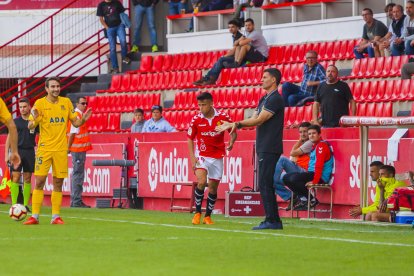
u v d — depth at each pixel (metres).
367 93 45.47
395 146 32.75
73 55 68.75
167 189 43.09
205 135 31.75
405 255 21.39
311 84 45.72
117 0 63.22
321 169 34.97
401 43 46.53
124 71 64.19
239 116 50.97
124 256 20.97
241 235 26.67
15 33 70.62
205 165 31.81
